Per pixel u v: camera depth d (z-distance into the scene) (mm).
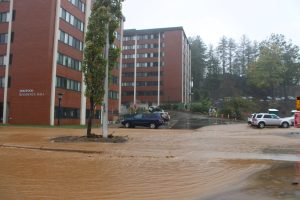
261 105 103812
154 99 104625
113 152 17938
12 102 49312
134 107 80938
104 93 25422
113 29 26328
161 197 8672
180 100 102312
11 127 40594
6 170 12172
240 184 10133
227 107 79062
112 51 26359
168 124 52688
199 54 138375
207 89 132375
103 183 10203
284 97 110125
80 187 9656
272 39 103500
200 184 10156
